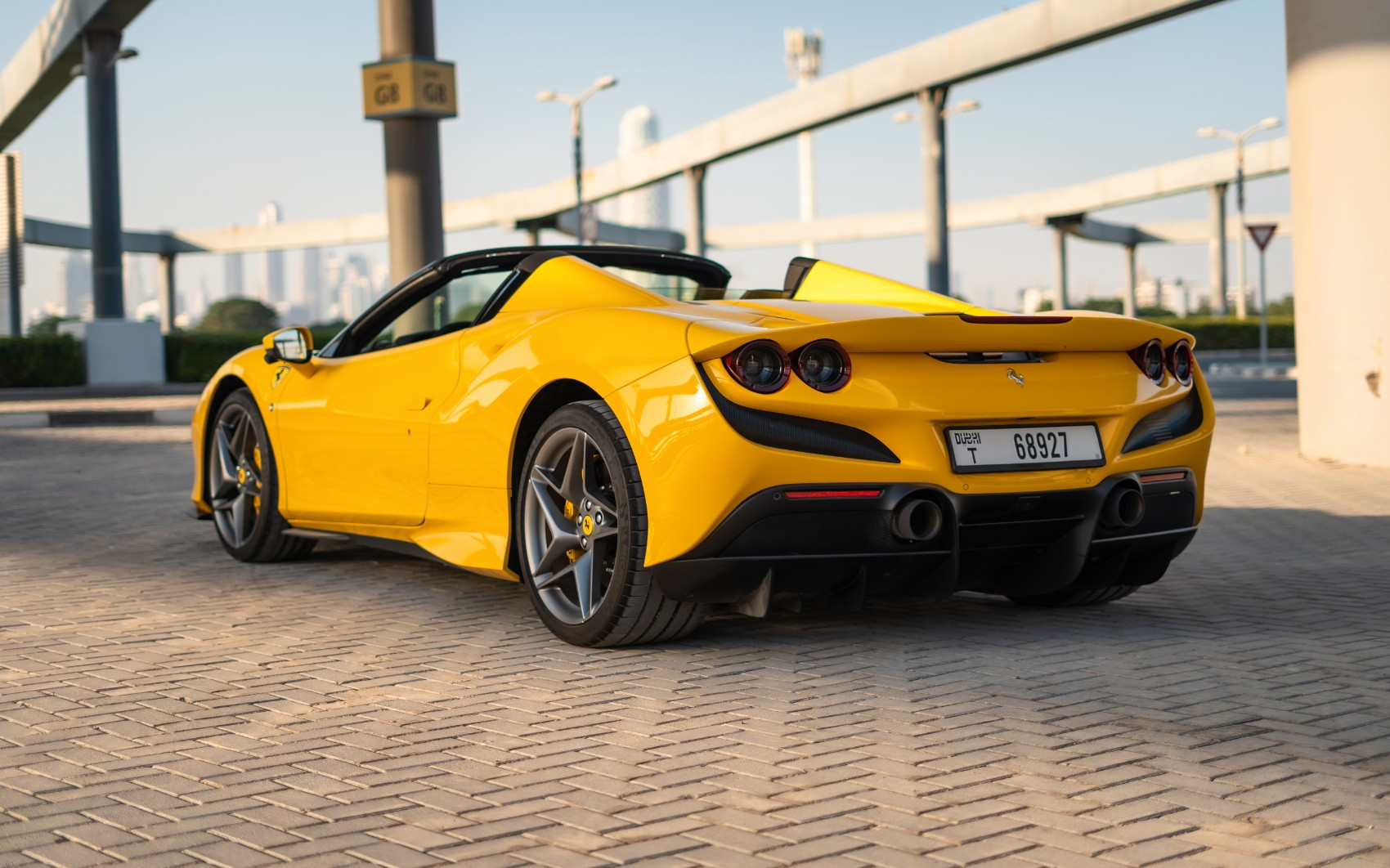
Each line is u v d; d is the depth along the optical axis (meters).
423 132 13.74
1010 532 3.34
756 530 3.08
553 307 3.77
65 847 2.02
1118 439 3.46
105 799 2.25
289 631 3.71
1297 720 2.71
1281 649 3.41
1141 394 3.52
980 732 2.63
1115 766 2.39
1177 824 2.08
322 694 2.99
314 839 2.04
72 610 4.05
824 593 3.27
